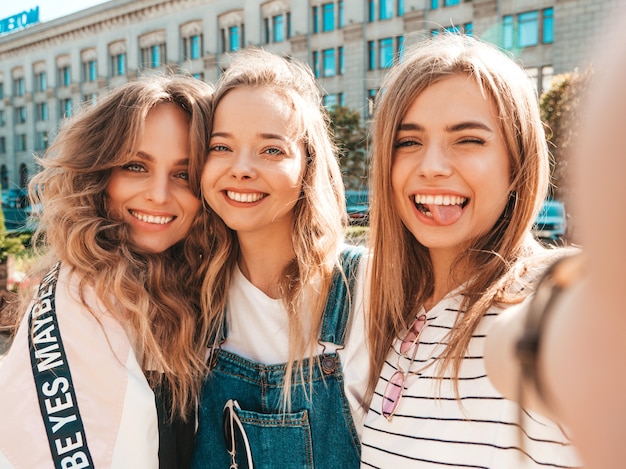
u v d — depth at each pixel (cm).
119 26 3916
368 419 156
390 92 152
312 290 178
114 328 166
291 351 174
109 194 187
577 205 35
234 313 188
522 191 143
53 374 155
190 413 185
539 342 51
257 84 177
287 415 171
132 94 183
